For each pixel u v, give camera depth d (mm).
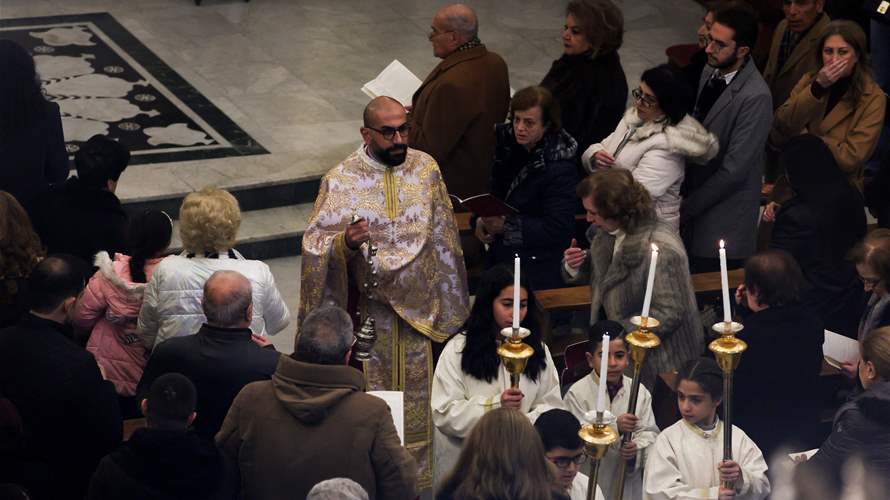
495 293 17078
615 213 18797
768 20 34062
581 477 15789
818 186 21328
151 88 34031
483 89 25891
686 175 23547
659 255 18688
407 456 14320
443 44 26094
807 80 25141
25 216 18891
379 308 20297
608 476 17547
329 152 31328
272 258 28875
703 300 22719
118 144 20938
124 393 19438
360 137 32312
